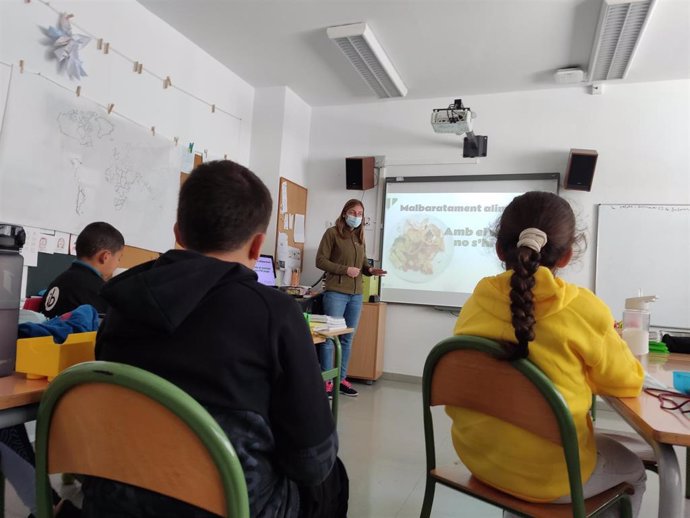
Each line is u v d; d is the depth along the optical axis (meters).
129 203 3.23
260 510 0.81
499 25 3.42
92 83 2.95
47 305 2.03
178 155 3.70
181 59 3.73
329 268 3.97
